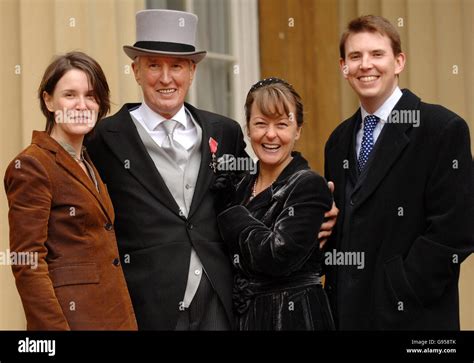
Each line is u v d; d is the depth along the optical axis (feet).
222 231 9.96
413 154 9.91
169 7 14.24
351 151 10.36
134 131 10.19
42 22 12.36
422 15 15.30
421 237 9.80
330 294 10.25
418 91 15.29
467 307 15.23
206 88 14.71
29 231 8.85
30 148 9.14
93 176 9.56
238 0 15.12
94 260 9.18
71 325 8.98
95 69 9.38
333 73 15.64
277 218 9.73
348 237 10.03
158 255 9.89
